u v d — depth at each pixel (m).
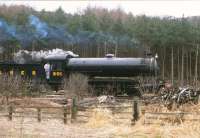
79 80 37.75
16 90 33.34
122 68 42.28
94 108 22.34
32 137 16.19
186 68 81.62
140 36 83.31
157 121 18.53
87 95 36.38
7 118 21.36
